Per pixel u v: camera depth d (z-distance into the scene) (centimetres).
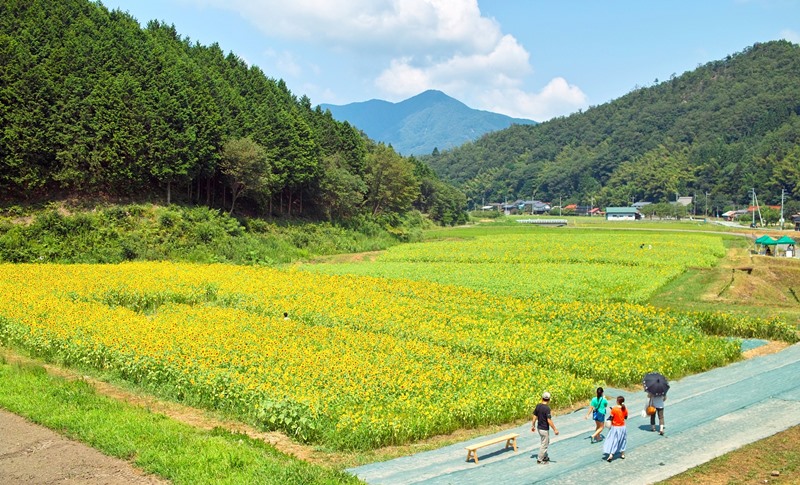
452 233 12900
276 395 2209
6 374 2516
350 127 12644
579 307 4144
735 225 15512
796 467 1689
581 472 1700
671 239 9862
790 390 2458
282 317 3881
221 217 8312
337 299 4366
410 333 3447
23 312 3409
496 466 1770
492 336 3366
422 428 2073
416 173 16475
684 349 3100
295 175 9650
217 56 11556
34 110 7312
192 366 2508
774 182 19200
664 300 4822
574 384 2544
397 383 2409
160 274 5209
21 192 7306
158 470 1647
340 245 9319
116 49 8369
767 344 3475
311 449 1945
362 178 12094
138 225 7331
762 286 5656
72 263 6334
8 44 7488
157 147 7819
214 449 1777
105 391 2455
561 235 11256
